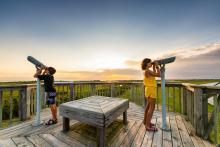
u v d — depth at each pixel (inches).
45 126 124.2
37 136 102.4
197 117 105.4
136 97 240.5
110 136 103.1
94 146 87.7
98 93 252.7
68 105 106.9
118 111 108.2
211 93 97.5
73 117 100.7
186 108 163.5
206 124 101.5
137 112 177.5
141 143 92.1
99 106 103.3
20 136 102.3
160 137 101.7
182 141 95.6
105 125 83.4
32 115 162.6
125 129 117.2
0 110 130.7
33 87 164.6
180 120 142.9
